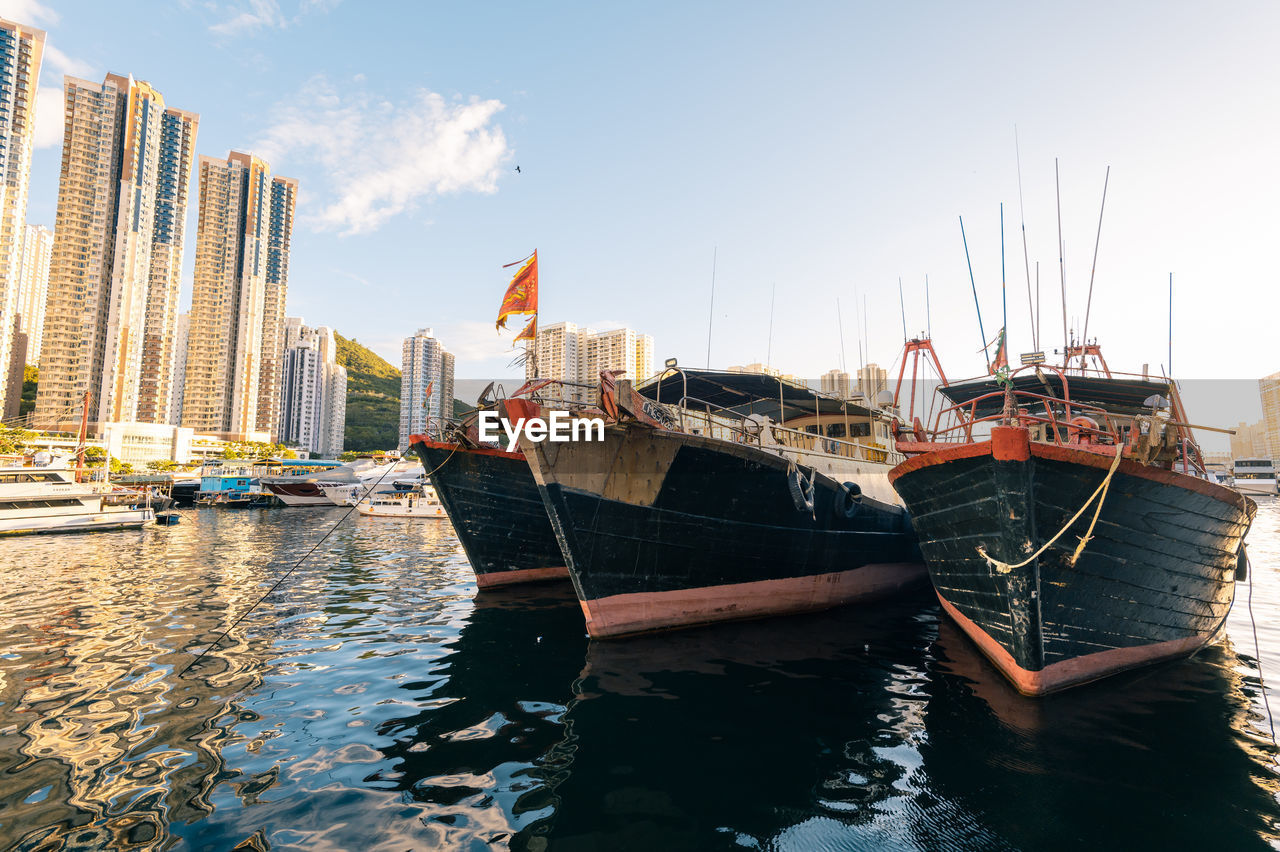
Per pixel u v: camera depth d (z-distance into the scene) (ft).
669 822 17.71
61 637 39.65
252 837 16.61
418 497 177.37
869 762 21.54
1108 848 16.25
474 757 22.02
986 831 17.11
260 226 398.42
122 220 329.52
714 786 19.90
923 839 16.79
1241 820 17.48
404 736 23.84
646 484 38.78
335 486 219.20
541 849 16.33
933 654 35.60
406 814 18.04
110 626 42.98
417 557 86.63
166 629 42.16
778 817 18.02
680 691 29.14
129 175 333.01
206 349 376.07
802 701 27.73
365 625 43.93
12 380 360.07
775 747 22.86
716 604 42.83
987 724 24.71
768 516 43.16
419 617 46.93
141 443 298.15
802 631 41.60
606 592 38.83
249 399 385.70
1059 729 24.02
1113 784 19.67
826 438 53.78
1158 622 31.50
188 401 373.40
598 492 37.60
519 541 61.16
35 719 25.20
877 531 53.47
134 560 80.74
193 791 19.22
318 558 84.43
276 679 31.07
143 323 337.72
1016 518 26.12
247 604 51.75
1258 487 297.94
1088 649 28.99
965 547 30.99
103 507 134.72
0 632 40.98
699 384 58.90
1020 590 27.02
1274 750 22.06
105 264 324.60
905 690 29.09
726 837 16.96
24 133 312.50
